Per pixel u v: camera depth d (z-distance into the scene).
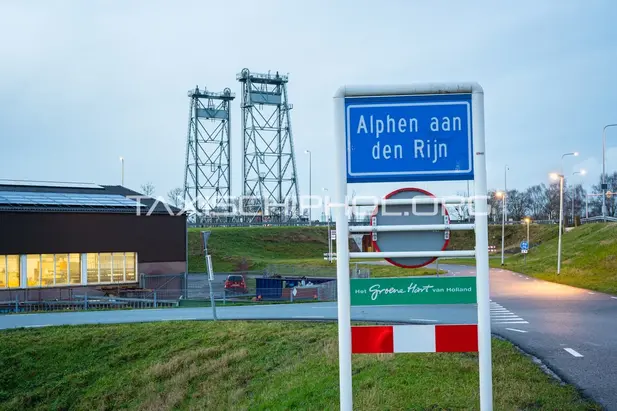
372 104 7.06
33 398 20.23
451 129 7.00
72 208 42.97
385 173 7.02
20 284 40.44
